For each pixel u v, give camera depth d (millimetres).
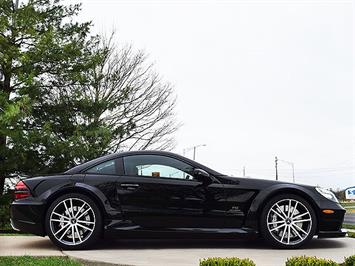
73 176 5727
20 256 4961
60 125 17250
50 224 5504
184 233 5602
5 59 14531
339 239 6617
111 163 5863
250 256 5121
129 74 19922
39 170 15359
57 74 17031
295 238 5707
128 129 18609
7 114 12375
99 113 17844
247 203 5715
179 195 5680
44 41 15578
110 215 5566
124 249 5645
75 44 17109
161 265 4488
